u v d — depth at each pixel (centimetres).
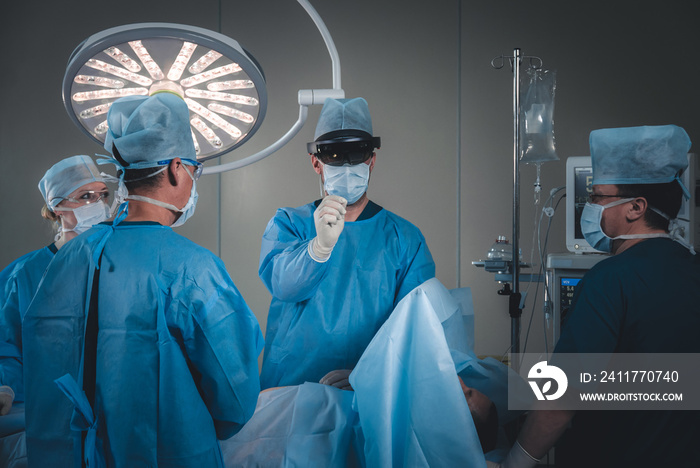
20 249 329
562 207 293
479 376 123
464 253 302
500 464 113
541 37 295
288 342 153
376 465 101
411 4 305
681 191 119
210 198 322
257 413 117
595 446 112
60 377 97
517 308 165
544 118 182
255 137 317
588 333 109
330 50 162
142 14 320
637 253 113
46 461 99
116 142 103
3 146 330
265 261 155
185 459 97
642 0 286
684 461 103
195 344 100
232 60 115
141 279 98
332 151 151
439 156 303
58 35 326
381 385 105
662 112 285
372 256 159
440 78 303
